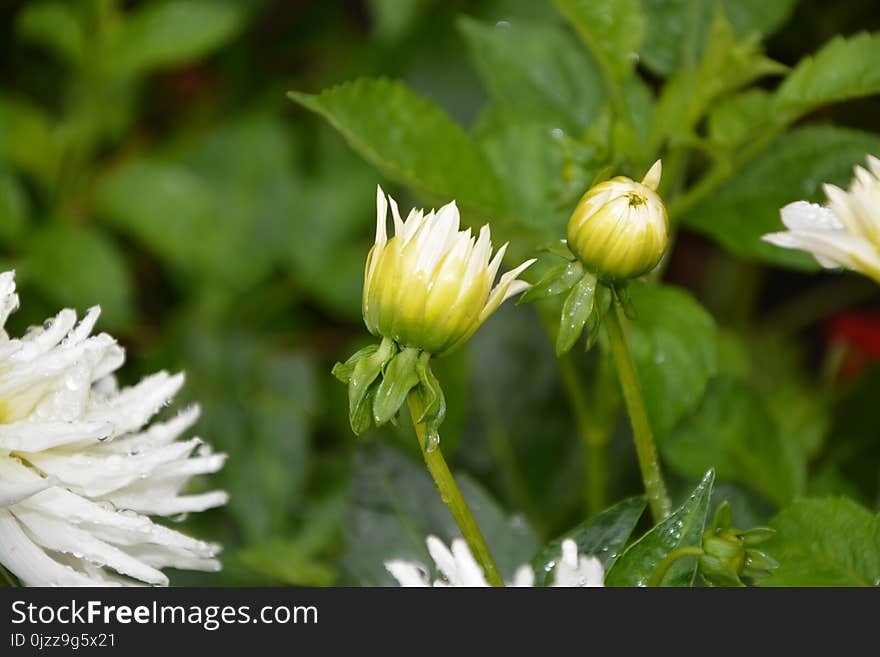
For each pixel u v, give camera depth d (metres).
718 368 0.88
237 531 0.92
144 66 1.03
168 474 0.75
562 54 0.88
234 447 0.93
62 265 0.99
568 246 0.72
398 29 1.02
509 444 0.95
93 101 1.06
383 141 0.82
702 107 0.83
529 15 1.02
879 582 0.74
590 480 0.87
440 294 0.70
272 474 0.93
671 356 0.80
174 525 0.88
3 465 0.73
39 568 0.73
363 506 0.80
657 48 0.86
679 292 0.81
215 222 1.04
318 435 1.02
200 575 0.82
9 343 0.73
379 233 0.71
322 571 0.82
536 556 0.74
